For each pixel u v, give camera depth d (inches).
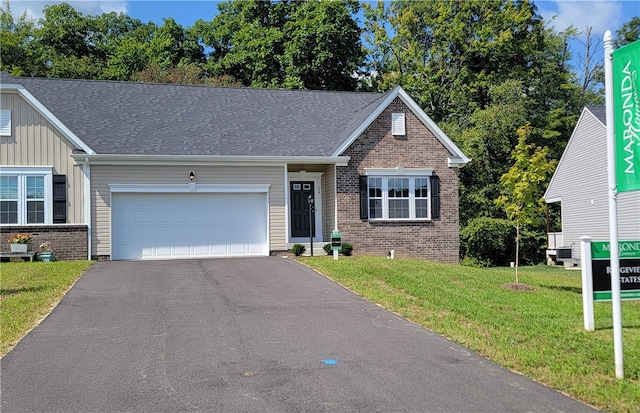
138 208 737.6
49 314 410.0
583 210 1142.3
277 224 782.5
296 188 837.2
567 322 384.2
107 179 722.8
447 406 238.1
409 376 277.0
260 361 301.6
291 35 1451.8
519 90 1346.0
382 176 820.6
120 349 324.5
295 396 249.9
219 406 239.1
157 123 804.0
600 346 322.0
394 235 818.2
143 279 557.3
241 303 449.1
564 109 1470.2
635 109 279.1
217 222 765.9
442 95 1505.9
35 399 248.5
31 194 703.1
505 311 421.1
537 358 300.7
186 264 669.3
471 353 316.8
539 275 712.4
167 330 366.3
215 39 1647.4
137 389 260.4
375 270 599.2
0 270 589.0
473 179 1352.1
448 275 590.9
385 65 1561.3
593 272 361.7
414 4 1517.0
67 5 1738.4
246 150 776.3
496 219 1282.0
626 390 255.3
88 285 522.6
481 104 1504.7
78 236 711.7
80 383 268.7
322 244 786.8
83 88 852.0
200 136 791.7
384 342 339.3
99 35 1813.5
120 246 727.7
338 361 301.4
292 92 953.5
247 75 1508.4
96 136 746.2
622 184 284.7
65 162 713.0
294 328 372.5
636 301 499.2
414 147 832.3
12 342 338.3
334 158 788.0
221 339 345.1
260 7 1550.2
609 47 291.7
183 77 1433.3
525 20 1438.2
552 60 1533.0
